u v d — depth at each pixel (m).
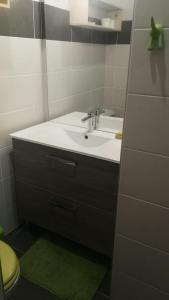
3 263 1.09
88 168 1.38
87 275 1.57
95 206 1.44
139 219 1.12
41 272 1.58
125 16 1.46
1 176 1.73
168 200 1.02
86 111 1.80
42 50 1.77
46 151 1.51
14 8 1.49
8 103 1.62
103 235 1.49
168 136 0.93
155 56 0.85
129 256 1.24
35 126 1.83
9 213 1.88
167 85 0.86
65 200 1.56
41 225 1.78
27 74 1.70
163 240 1.10
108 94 1.68
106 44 1.57
